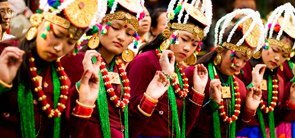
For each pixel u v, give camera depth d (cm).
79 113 556
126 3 605
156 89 623
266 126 802
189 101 670
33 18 530
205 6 677
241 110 732
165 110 657
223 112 706
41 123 553
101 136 600
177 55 660
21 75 535
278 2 1391
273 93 787
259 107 776
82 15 527
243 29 693
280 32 761
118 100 611
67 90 557
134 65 657
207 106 694
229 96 716
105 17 600
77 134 561
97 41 600
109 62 618
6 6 679
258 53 757
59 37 523
